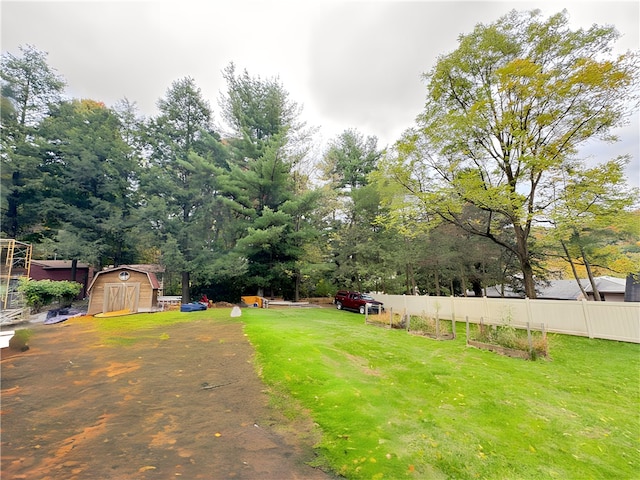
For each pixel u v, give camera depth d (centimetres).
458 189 1492
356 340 1066
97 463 346
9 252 1633
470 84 1578
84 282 2872
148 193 2422
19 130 2072
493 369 791
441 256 2042
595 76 1169
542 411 547
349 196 2764
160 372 695
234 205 2273
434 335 1212
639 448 436
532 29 1373
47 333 1169
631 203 1170
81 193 2488
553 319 1233
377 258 2475
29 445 382
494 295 3191
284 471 345
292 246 2523
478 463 377
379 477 339
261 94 2659
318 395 562
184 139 2597
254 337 1013
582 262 2100
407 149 1612
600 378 746
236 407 520
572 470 375
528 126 1409
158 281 2441
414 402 564
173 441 405
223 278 2447
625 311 1051
